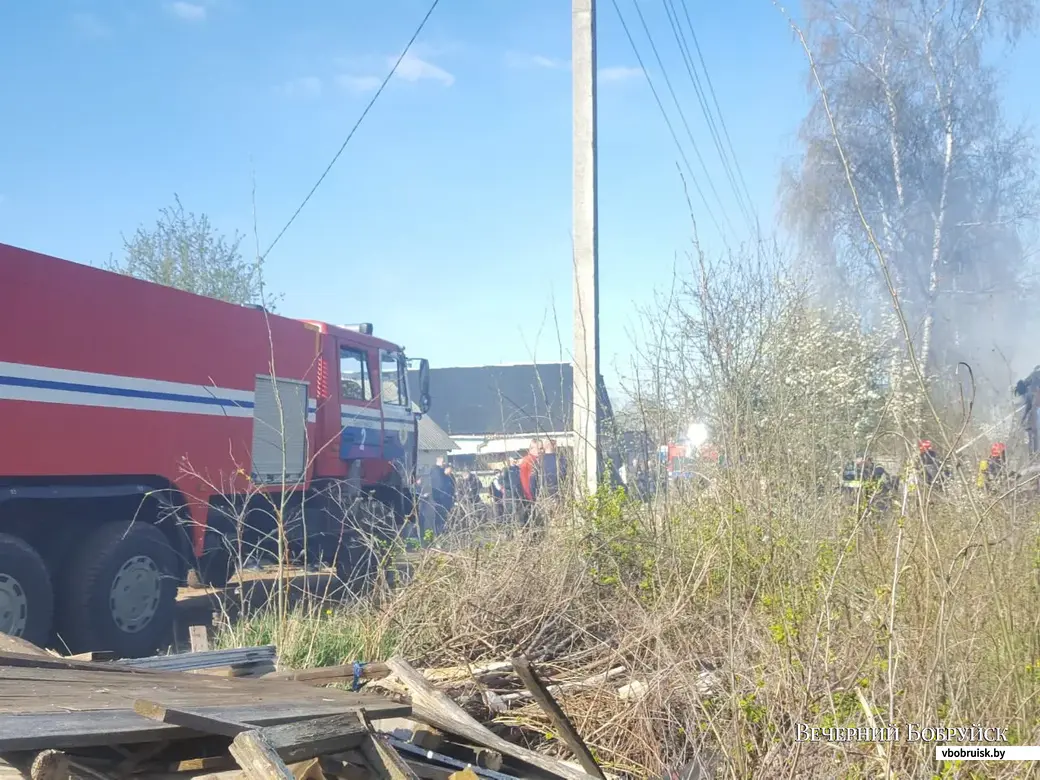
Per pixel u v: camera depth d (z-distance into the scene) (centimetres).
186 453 906
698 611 569
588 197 930
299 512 1084
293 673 479
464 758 438
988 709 390
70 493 779
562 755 484
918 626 408
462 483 828
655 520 703
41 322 754
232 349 988
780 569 511
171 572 881
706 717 439
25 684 344
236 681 432
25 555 745
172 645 873
